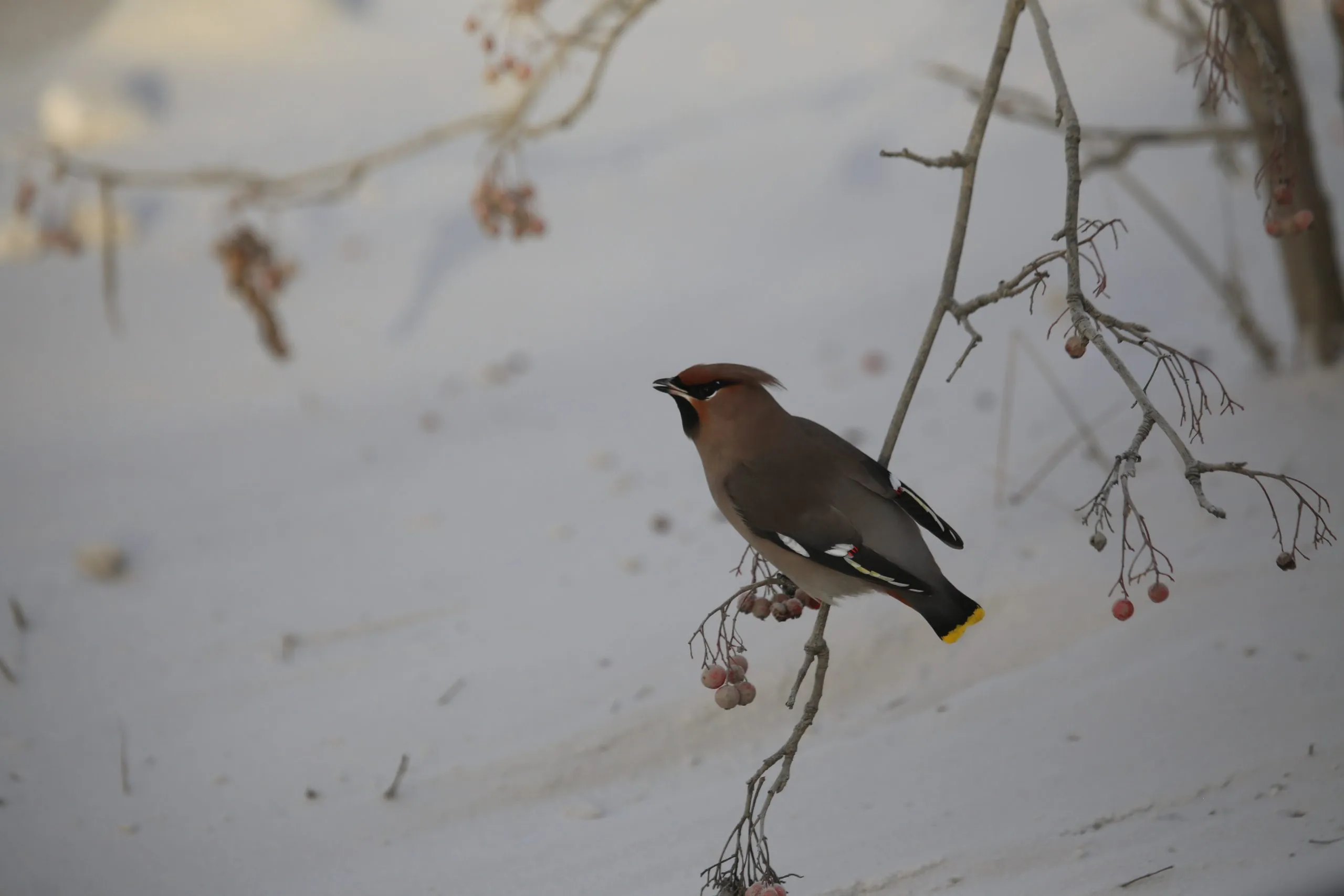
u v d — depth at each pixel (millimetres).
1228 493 9992
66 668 10094
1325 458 10117
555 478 12094
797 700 8742
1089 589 9195
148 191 16812
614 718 8773
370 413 13445
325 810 8281
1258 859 6457
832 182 15820
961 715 8328
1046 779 7531
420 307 14984
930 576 6953
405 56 19266
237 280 12125
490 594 10523
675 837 7617
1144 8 10945
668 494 11672
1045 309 13266
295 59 19234
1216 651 8320
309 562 11234
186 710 9492
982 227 14727
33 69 18938
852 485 7102
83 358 14586
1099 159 10234
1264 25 10328
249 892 7652
